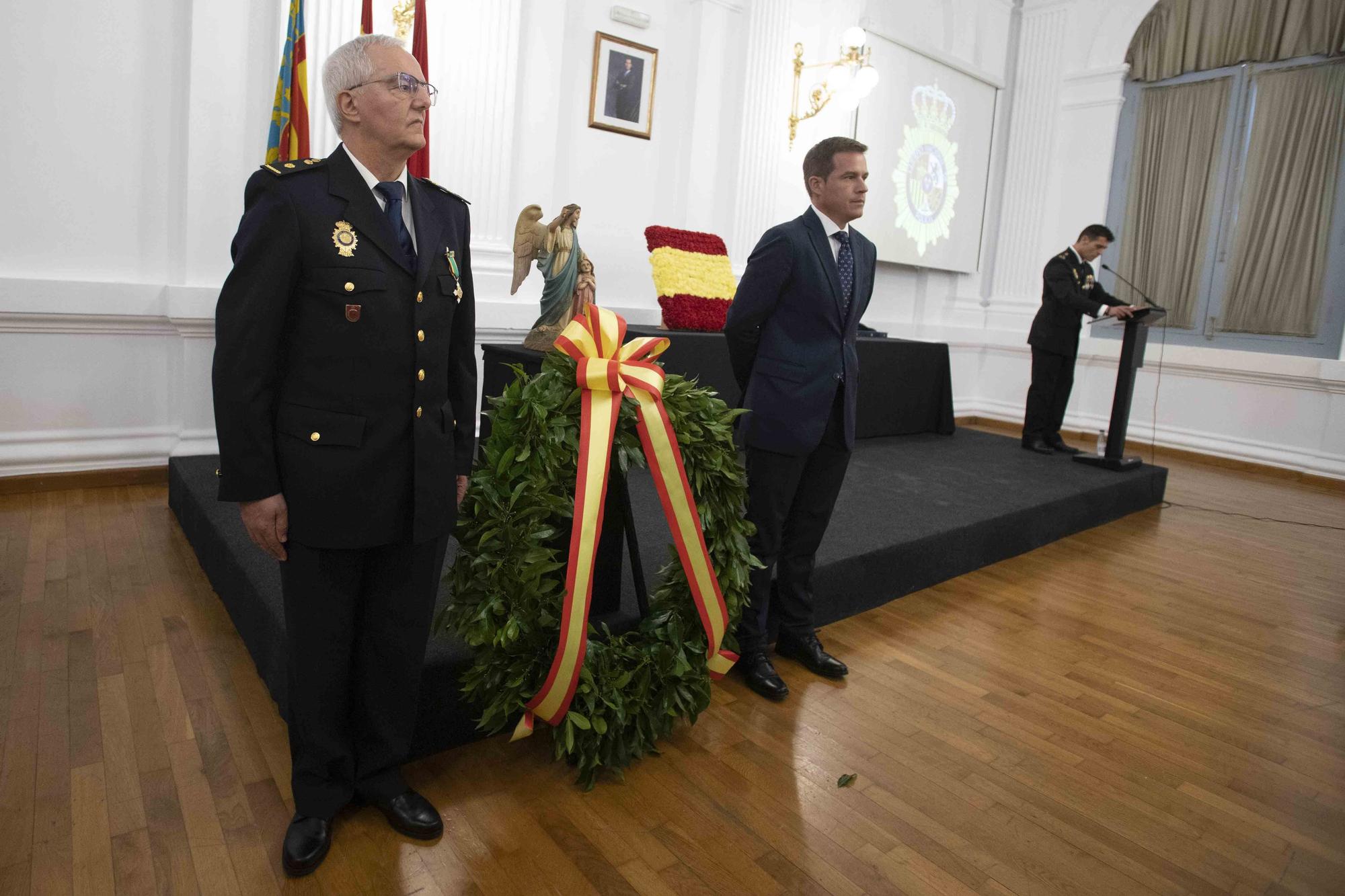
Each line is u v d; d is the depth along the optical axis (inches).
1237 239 240.2
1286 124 229.6
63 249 133.2
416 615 59.7
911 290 272.5
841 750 78.4
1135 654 106.0
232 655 87.7
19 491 133.7
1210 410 244.1
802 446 84.0
